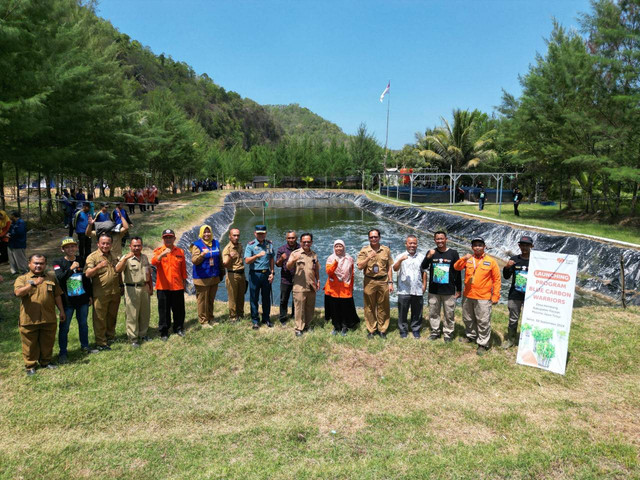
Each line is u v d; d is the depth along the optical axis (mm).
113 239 9969
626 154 17641
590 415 4980
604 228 17531
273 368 6105
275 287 13852
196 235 19203
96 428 4691
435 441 4473
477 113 53188
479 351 6574
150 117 34719
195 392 5477
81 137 16203
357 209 44438
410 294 6988
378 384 5742
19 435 4523
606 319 8164
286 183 69875
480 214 24719
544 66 21266
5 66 10922
